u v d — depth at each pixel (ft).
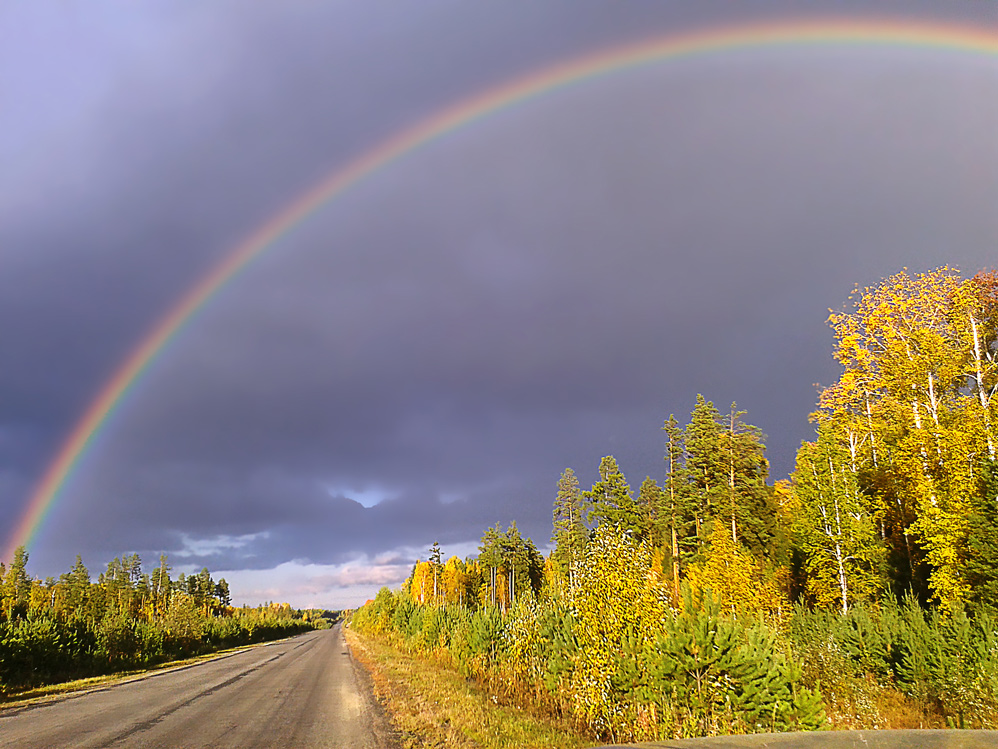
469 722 40.04
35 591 300.81
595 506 161.17
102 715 47.55
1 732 40.06
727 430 164.76
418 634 115.14
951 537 70.49
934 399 84.99
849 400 95.09
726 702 32.40
